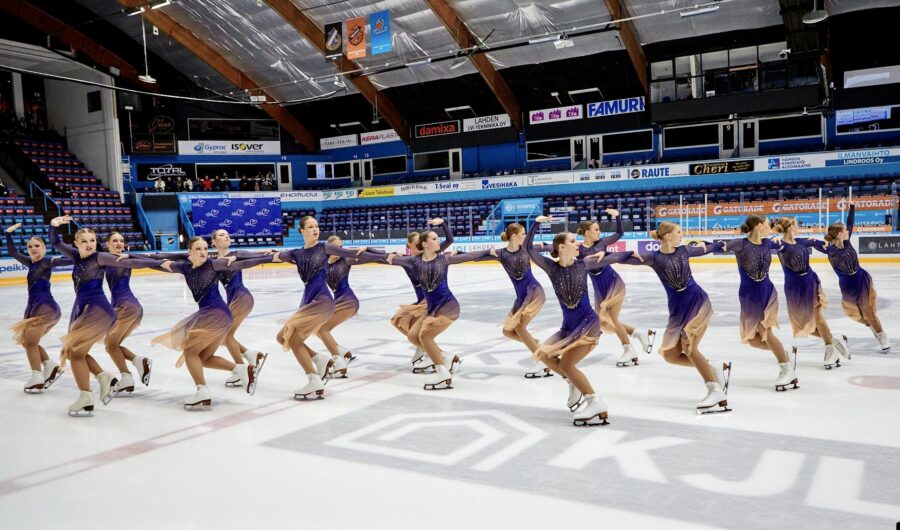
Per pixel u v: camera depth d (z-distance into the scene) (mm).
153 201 35656
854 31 27797
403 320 8359
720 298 14703
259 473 4719
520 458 4898
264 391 7480
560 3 27938
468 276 24422
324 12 30531
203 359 7027
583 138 35719
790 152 31297
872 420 5668
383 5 29547
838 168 28656
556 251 5727
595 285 8391
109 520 3965
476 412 6312
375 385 7641
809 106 28578
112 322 6801
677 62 30953
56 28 30656
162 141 38250
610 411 6203
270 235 34938
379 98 36906
